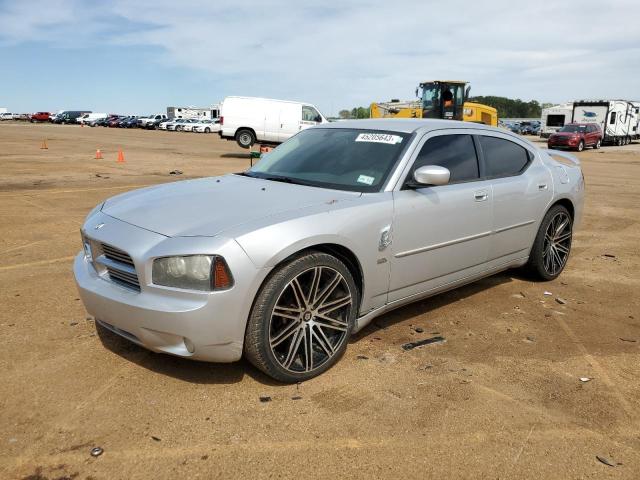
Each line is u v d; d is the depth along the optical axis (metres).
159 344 2.98
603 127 35.53
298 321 3.21
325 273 3.29
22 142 26.55
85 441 2.64
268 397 3.06
